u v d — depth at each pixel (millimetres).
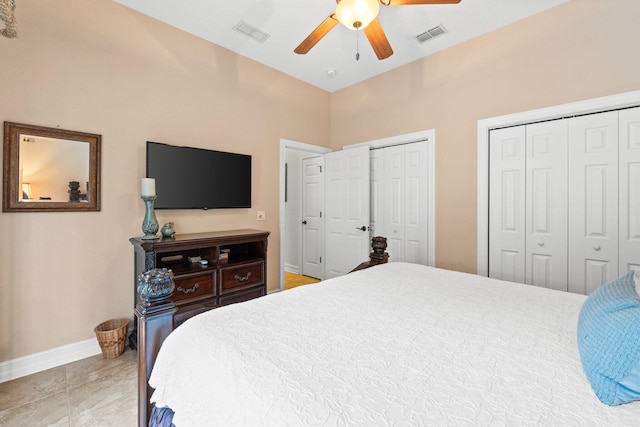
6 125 1912
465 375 792
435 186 3121
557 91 2387
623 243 2176
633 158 2135
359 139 3826
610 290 989
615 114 2197
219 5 2395
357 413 646
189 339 1035
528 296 1487
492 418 634
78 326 2213
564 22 2348
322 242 4551
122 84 2400
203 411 830
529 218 2588
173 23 2637
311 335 1030
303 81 3797
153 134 2574
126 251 2430
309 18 2553
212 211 2994
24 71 1979
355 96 3863
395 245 3508
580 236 2350
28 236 2018
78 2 2186
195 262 2633
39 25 2031
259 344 957
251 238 2795
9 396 1773
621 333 726
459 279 1810
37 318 2053
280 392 720
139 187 2492
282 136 3590
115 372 2035
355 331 1066
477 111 2816
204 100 2902
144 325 1131
